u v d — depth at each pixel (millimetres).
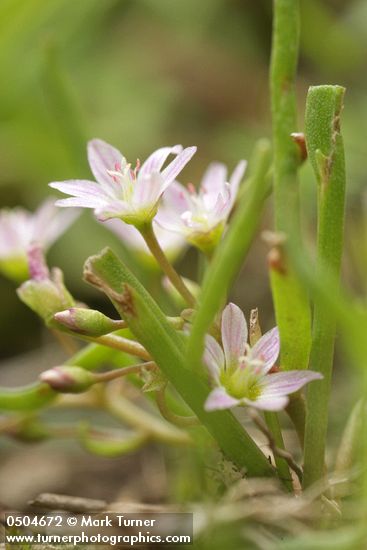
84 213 233
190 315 146
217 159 308
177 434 178
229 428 144
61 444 200
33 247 154
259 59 350
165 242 178
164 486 189
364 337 131
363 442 138
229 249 133
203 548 147
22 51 275
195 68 341
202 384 142
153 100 317
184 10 347
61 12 278
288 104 152
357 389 179
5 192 283
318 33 307
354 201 245
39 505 161
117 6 353
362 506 138
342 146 144
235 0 353
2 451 208
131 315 140
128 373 152
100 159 152
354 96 296
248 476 146
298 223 152
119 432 190
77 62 316
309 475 147
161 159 150
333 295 130
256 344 146
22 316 251
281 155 152
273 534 146
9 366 233
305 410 150
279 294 142
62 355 232
